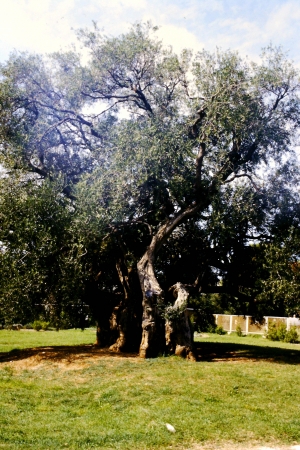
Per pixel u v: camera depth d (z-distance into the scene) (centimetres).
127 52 1490
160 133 1351
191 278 1677
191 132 1412
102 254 1545
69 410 859
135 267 1530
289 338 2617
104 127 1628
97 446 666
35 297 1320
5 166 1415
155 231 1530
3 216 1311
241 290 1662
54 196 1381
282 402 893
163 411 820
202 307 1997
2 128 1437
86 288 1559
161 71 1491
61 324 1577
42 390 992
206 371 1116
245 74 1387
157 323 1362
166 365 1195
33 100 1564
